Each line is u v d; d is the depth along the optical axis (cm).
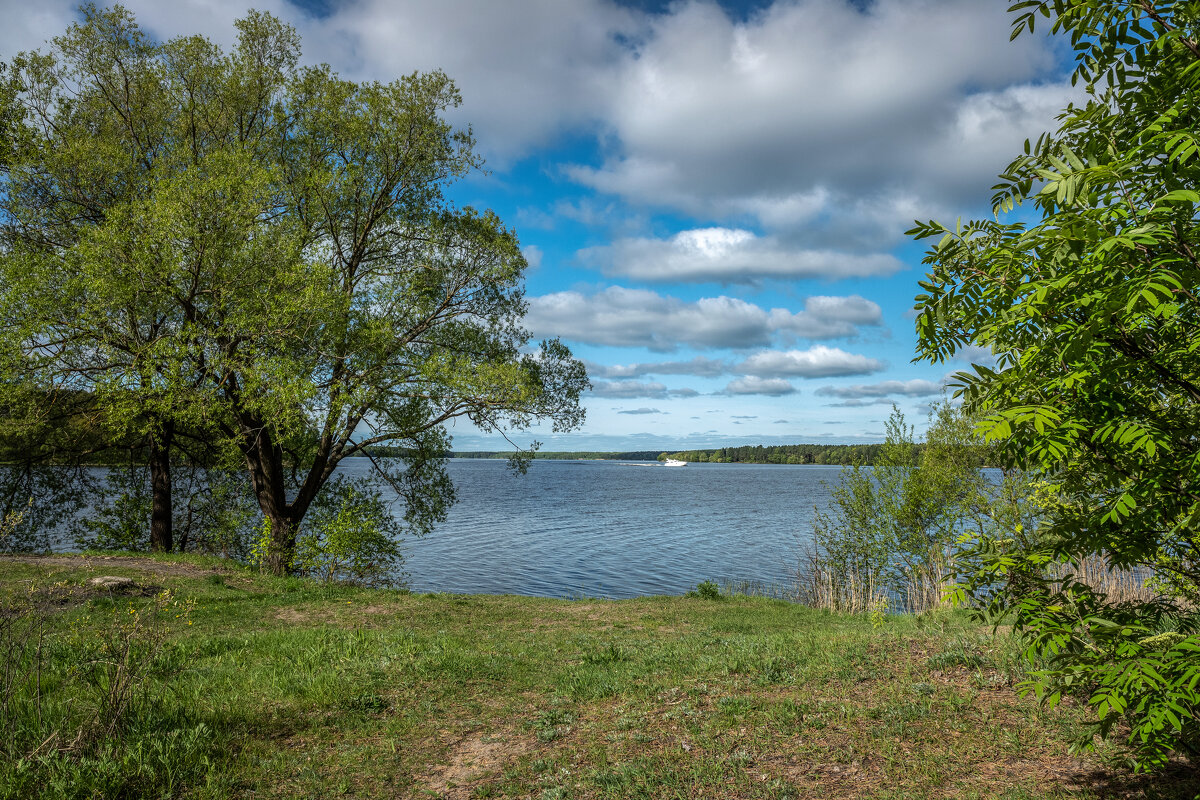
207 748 542
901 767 474
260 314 1509
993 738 501
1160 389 276
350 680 755
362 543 1748
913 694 605
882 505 1673
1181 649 240
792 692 656
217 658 844
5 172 1670
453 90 1848
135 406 1461
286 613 1264
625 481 13725
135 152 1792
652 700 687
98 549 1923
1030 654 279
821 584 1839
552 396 1986
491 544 3716
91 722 530
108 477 2145
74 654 744
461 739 613
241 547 2150
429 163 1886
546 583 2577
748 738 556
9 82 1738
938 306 288
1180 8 245
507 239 1955
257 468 1794
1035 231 234
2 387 1509
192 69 1809
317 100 1809
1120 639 260
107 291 1391
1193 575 294
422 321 1825
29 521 1972
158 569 1507
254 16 1811
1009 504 1118
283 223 1644
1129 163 230
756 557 3197
